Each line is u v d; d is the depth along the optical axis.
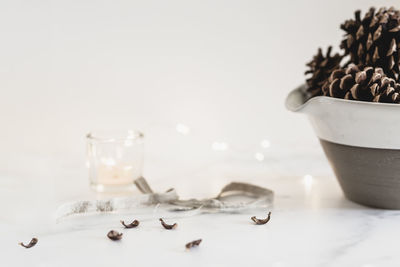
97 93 0.98
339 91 0.72
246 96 0.99
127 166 0.85
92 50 0.97
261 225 0.72
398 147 0.70
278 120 1.00
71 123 0.98
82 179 0.90
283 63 0.99
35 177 0.90
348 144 0.73
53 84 0.97
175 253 0.65
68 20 0.96
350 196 0.79
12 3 0.94
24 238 0.69
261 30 0.98
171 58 0.98
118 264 0.63
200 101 0.99
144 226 0.73
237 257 0.64
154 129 0.99
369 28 0.75
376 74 0.70
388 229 0.71
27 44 0.96
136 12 0.96
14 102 0.97
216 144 1.00
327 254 0.65
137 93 0.98
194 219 0.75
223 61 0.98
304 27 0.98
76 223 0.73
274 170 0.95
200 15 0.97
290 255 0.65
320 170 0.95
